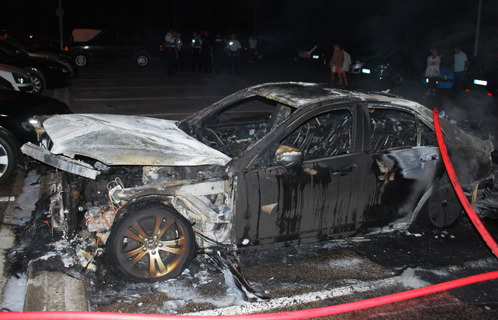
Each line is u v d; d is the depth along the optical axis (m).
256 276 4.25
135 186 4.05
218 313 3.66
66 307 3.58
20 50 13.89
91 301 3.70
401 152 4.65
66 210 4.03
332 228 4.42
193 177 4.08
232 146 5.39
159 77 17.31
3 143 5.86
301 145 4.99
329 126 5.10
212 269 4.26
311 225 4.30
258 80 17.66
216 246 4.14
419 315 3.80
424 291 3.94
